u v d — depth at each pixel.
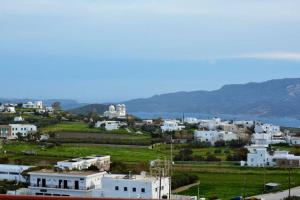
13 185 106.44
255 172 138.50
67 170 104.31
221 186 117.38
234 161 160.50
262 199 96.94
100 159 128.88
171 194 98.94
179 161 157.00
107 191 91.12
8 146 174.88
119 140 195.88
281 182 122.88
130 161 147.38
